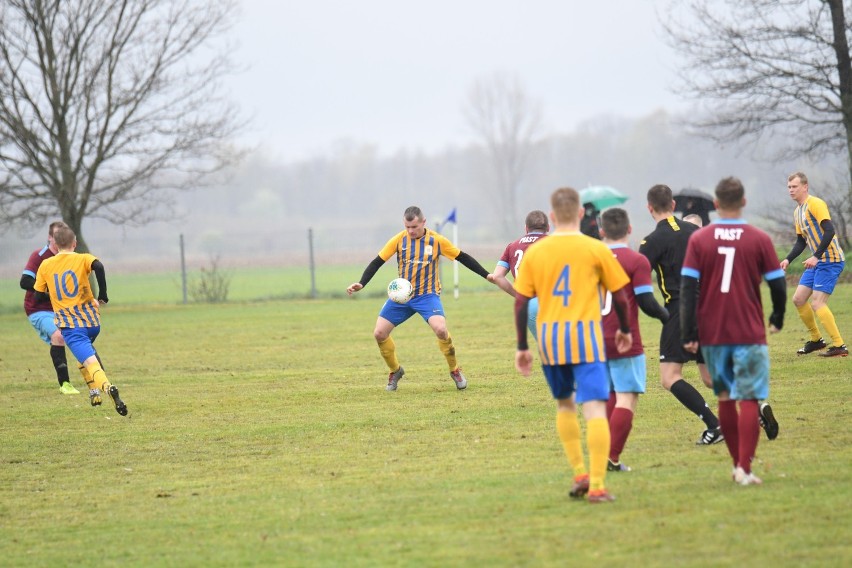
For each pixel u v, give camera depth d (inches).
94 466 1151.6
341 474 1047.6
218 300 4119.1
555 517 821.9
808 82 3572.8
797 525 762.8
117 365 2121.1
